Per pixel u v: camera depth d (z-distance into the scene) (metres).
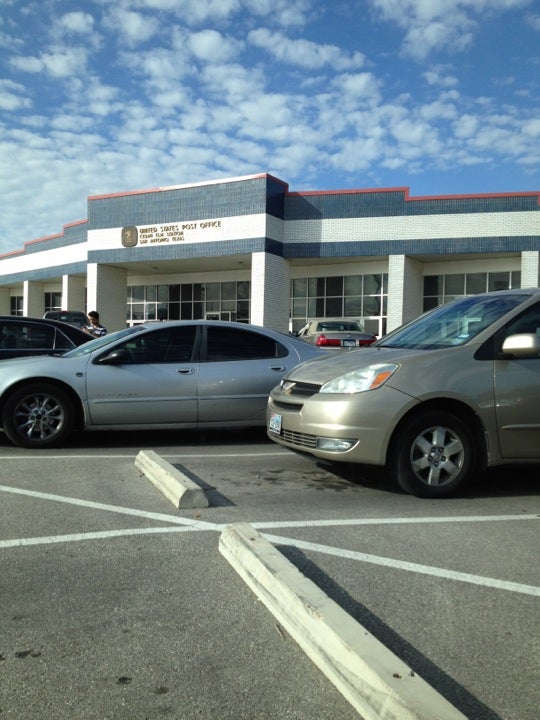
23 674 2.54
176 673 2.54
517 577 3.53
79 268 31.20
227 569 3.60
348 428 5.00
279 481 5.69
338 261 26.45
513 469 6.38
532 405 5.14
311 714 2.28
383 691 2.20
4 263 38.44
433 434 5.11
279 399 5.71
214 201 25.25
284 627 2.91
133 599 3.21
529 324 5.36
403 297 23.98
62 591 3.30
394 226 23.98
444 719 2.05
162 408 7.50
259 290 24.19
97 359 7.46
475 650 2.73
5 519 4.50
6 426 7.22
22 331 9.09
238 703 2.35
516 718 2.27
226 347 7.86
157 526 4.35
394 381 5.04
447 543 4.07
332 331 16.89
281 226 25.17
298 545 3.98
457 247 23.27
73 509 4.75
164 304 32.00
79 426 7.52
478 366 5.15
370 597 3.24
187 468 6.24
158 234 26.62
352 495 5.23
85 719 2.25
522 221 22.53
